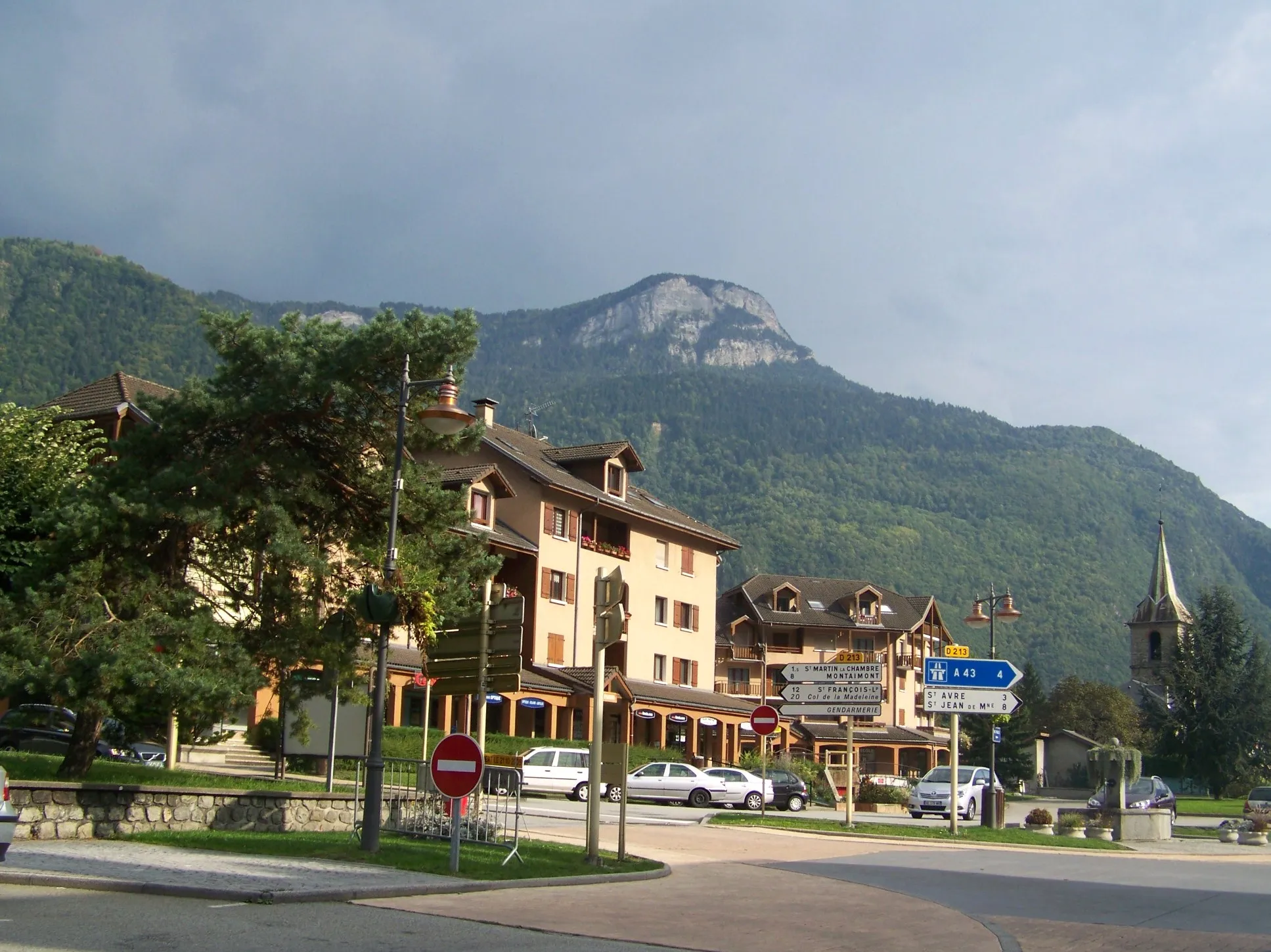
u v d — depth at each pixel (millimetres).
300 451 25797
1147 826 34969
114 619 22688
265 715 39844
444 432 18859
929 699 31344
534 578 56062
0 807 13570
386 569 18234
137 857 15672
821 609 86938
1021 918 14727
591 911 13633
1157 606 124375
